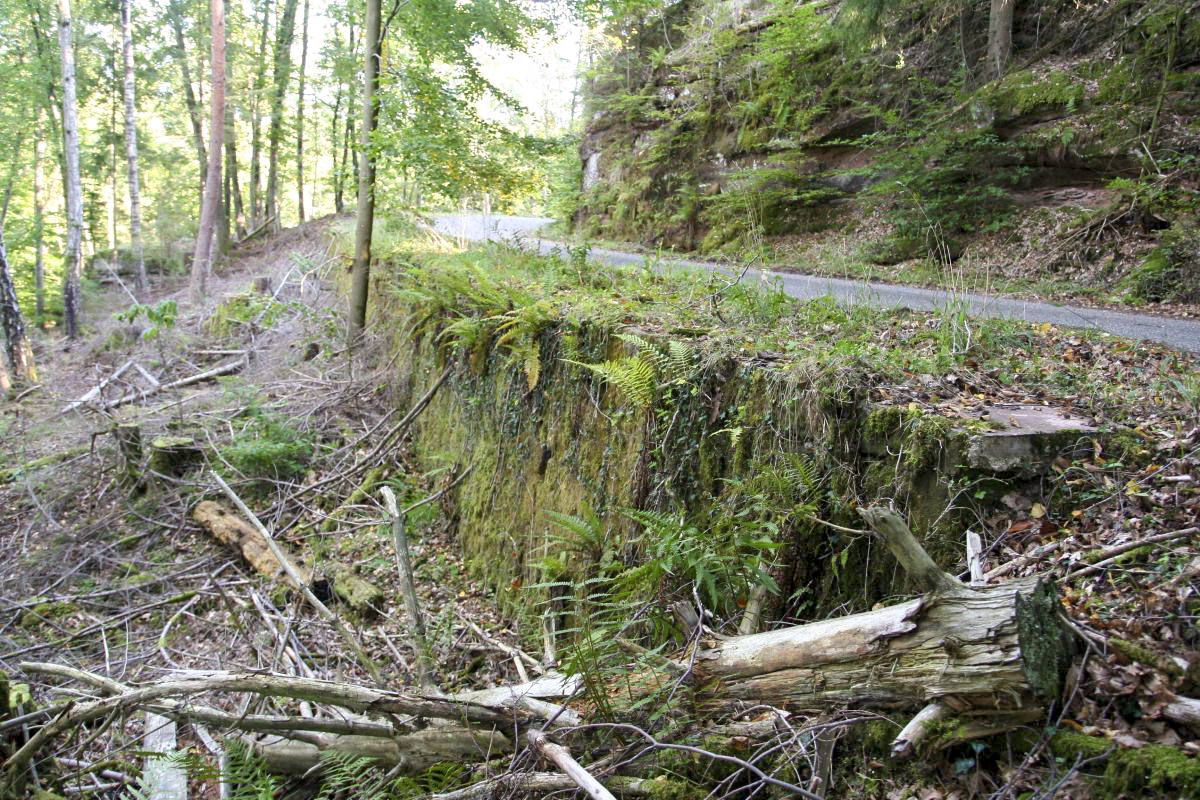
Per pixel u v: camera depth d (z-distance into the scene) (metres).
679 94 18.81
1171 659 2.29
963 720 2.44
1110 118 10.34
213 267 20.44
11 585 7.08
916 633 2.52
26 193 26.05
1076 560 2.81
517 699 3.55
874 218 13.03
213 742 4.36
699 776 3.00
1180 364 4.65
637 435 4.95
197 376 12.06
